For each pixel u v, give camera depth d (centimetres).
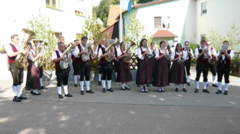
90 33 891
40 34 931
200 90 717
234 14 1348
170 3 1869
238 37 1304
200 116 468
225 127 410
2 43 1108
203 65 671
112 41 722
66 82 622
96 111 496
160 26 1892
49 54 886
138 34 999
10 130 388
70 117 456
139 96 635
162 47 674
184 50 791
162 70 670
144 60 666
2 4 1100
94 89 730
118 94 658
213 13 1603
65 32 1420
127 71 704
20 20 1112
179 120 443
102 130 391
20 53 545
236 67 1045
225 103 564
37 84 630
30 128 397
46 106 531
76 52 638
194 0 1881
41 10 1206
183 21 1892
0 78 884
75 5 1536
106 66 674
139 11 1870
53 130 390
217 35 1441
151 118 454
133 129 397
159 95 647
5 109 505
